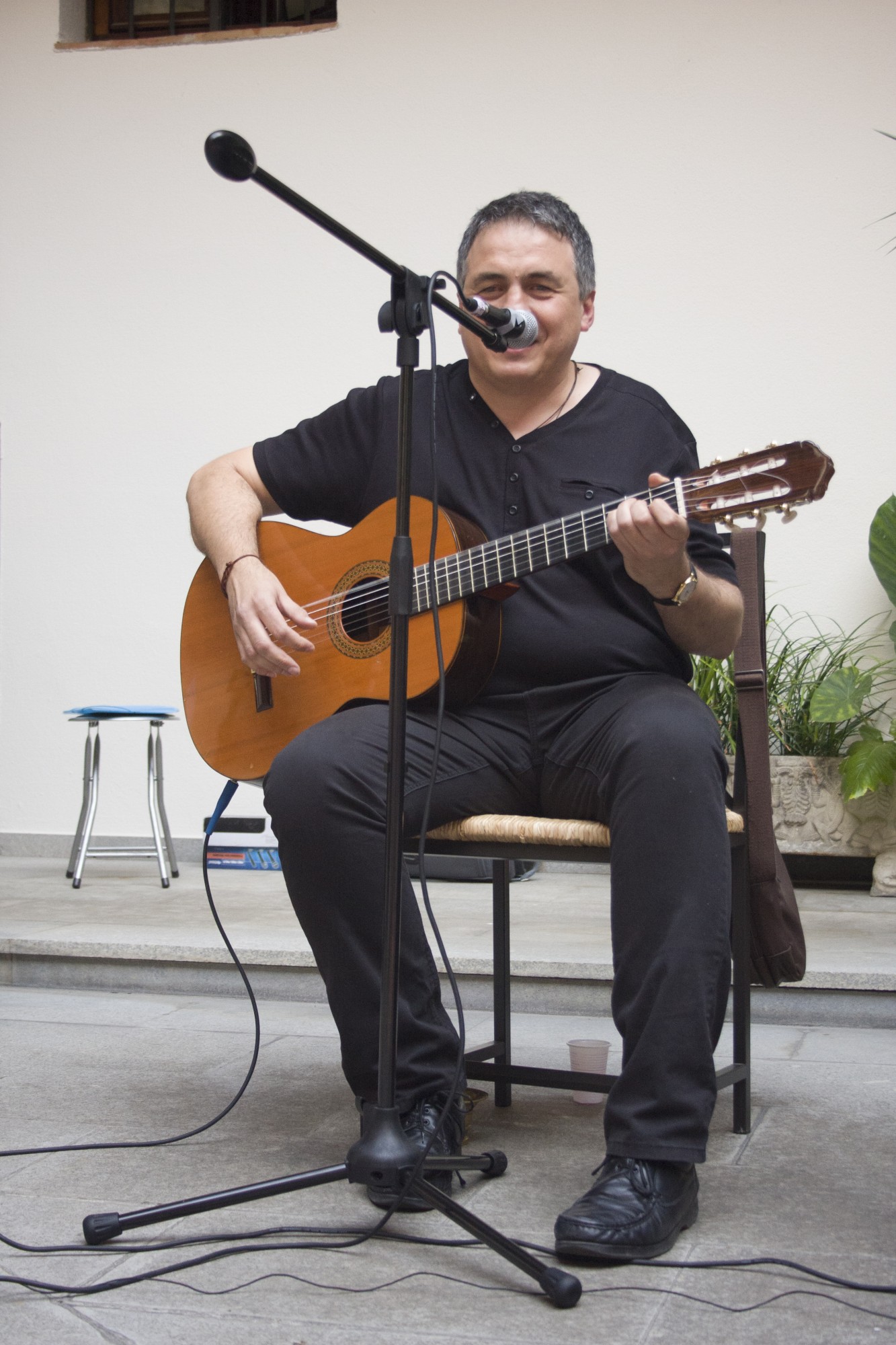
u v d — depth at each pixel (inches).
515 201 70.4
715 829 56.8
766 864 70.7
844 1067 84.8
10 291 197.8
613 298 179.3
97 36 201.3
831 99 173.0
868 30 171.8
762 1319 46.4
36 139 197.3
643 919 55.8
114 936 115.9
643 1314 47.0
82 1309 47.8
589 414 71.0
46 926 122.5
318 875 61.3
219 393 191.8
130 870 174.2
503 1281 50.3
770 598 172.4
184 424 192.5
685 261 177.3
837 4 172.6
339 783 61.3
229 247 191.5
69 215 196.2
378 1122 52.4
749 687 72.2
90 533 194.5
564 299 68.9
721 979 56.6
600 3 179.6
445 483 71.9
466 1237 54.8
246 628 70.1
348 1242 54.1
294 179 189.6
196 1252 53.4
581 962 101.8
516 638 68.2
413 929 62.5
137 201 194.2
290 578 75.0
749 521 73.4
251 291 191.0
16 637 195.6
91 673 193.6
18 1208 58.3
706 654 68.0
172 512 192.4
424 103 185.3
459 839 66.4
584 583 68.6
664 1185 53.2
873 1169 63.6
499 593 67.6
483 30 183.3
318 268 189.0
